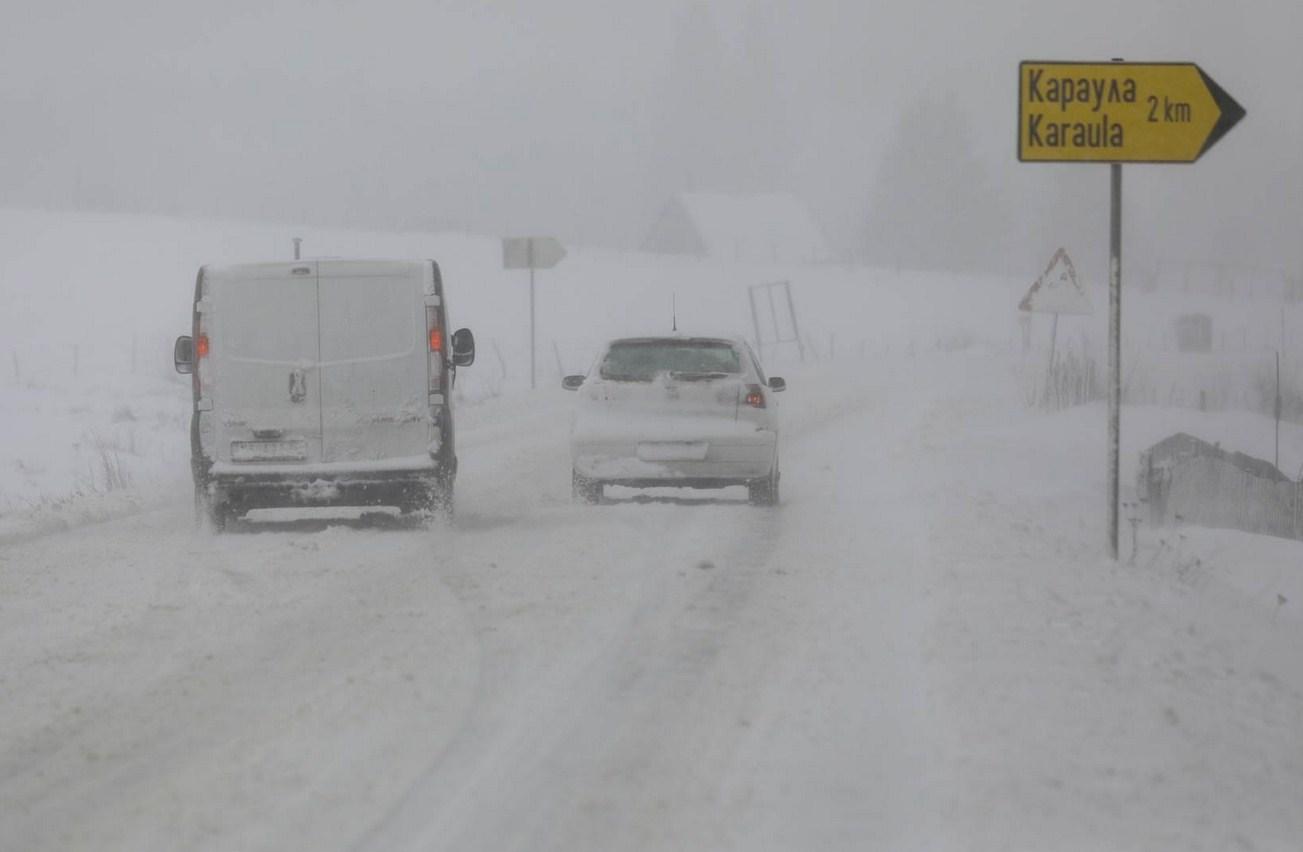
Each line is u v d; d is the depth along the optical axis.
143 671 29.42
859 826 20.53
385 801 21.44
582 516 51.72
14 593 37.81
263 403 48.16
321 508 56.34
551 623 33.53
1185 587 40.31
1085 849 19.81
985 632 32.06
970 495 56.28
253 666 29.70
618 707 26.44
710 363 54.78
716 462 53.81
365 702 26.83
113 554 43.94
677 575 39.53
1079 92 38.72
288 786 22.16
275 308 48.25
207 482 48.06
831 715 25.84
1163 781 22.64
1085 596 36.16
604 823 20.56
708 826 20.50
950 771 22.83
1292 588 45.56
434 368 48.59
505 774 22.66
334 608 35.44
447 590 37.69
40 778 22.86
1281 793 22.48
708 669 29.19
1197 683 28.61
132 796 21.89
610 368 54.84
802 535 46.91
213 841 19.91
